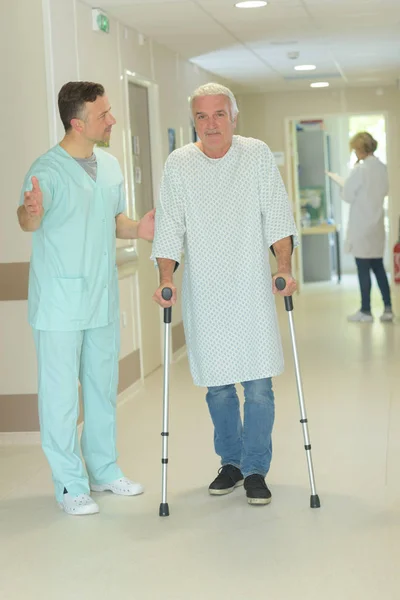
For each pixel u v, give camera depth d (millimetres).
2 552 3969
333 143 16297
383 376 7406
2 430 5930
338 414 6211
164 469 4340
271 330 4371
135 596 3461
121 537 4086
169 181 4340
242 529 4105
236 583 3531
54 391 4441
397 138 13250
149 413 6520
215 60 9922
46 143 5719
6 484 4992
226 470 4688
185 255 4461
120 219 4801
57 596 3496
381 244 10328
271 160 4328
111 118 4488
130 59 7602
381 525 4086
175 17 7195
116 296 4680
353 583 3484
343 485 4684
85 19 6410
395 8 7266
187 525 4195
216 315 4352
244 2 6730
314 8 7105
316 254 15141
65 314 4391
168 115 8922
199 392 7207
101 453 4727
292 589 3455
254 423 4441
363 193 10250
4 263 5828
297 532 4039
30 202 4062
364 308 10500
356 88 13258
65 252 4395
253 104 13570
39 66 5680
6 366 5902
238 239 4320
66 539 4090
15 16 5676
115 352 4688
